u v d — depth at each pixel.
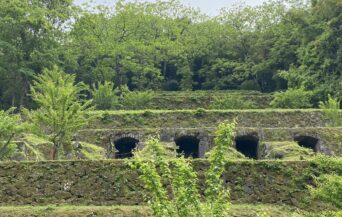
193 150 37.59
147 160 15.42
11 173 23.70
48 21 53.22
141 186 23.48
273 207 22.78
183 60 64.94
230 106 50.06
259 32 65.19
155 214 14.43
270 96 53.25
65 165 24.00
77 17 56.75
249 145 37.50
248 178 23.78
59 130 28.55
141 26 63.81
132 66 58.94
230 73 65.62
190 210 14.40
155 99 53.06
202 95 54.50
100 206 22.67
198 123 41.66
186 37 65.38
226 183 23.70
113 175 23.72
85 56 58.66
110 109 49.06
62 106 28.52
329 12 52.09
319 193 17.73
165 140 36.66
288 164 24.06
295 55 61.16
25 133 31.62
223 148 15.30
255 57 64.25
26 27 52.25
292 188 23.47
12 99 52.09
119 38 62.62
